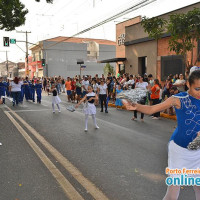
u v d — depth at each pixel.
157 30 11.87
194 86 2.41
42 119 10.48
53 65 47.84
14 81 15.56
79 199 3.63
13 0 17.03
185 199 3.63
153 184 4.13
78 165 5.02
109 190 3.91
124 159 5.38
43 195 3.76
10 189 3.96
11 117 10.95
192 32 11.41
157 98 10.50
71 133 7.85
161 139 7.10
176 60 16.05
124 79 14.53
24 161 5.23
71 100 18.86
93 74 51.16
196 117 2.46
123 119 10.54
